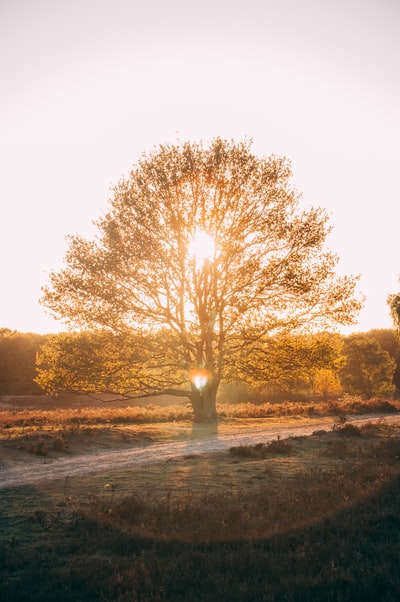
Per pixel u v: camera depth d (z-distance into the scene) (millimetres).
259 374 30766
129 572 7082
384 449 18422
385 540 8758
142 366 30641
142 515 9773
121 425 27219
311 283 28359
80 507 10531
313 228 29031
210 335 29734
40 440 19172
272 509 10281
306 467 15625
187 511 9969
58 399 67188
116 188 30078
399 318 48906
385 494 11383
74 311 28891
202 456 17516
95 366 29016
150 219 28828
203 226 29406
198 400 31625
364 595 6523
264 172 29656
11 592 6621
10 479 13641
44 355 30234
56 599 6488
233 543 8438
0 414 31500
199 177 29297
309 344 30672
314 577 7055
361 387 66625
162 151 30125
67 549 8250
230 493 11805
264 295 29016
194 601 6363
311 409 35875
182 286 29641
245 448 17906
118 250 28453
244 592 6598
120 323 29406
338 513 10125
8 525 9508
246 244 29344
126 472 14703
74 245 29156
